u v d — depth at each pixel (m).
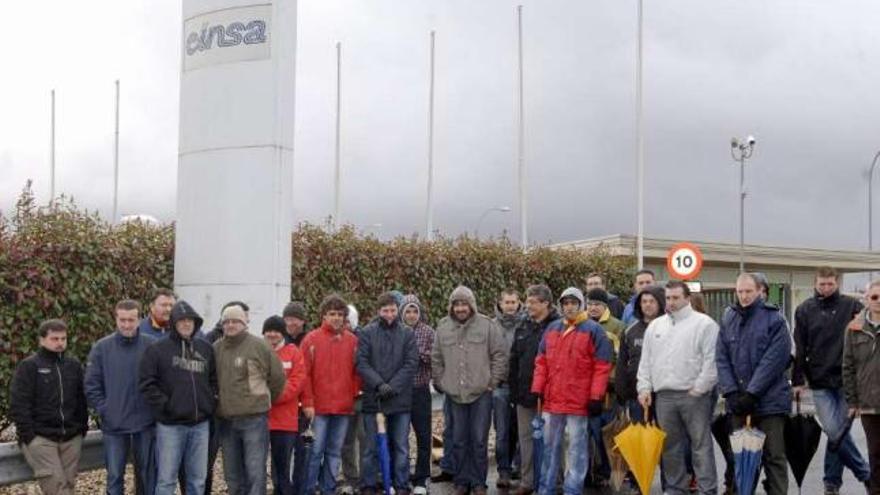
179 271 11.13
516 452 10.15
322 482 8.92
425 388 9.36
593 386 8.70
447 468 9.94
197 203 11.02
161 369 7.57
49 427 7.42
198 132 11.09
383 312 8.95
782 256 29.73
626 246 25.91
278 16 11.02
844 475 10.21
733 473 8.98
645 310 8.91
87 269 10.53
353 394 8.94
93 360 7.64
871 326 7.97
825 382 8.85
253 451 7.96
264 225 10.86
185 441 7.67
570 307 8.83
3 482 7.50
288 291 11.13
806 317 9.00
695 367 8.20
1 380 9.84
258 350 7.98
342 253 13.91
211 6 11.12
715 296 26.80
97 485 9.34
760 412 8.07
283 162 11.05
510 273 16.59
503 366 9.17
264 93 10.93
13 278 9.91
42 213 10.34
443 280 15.36
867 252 31.61
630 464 8.24
